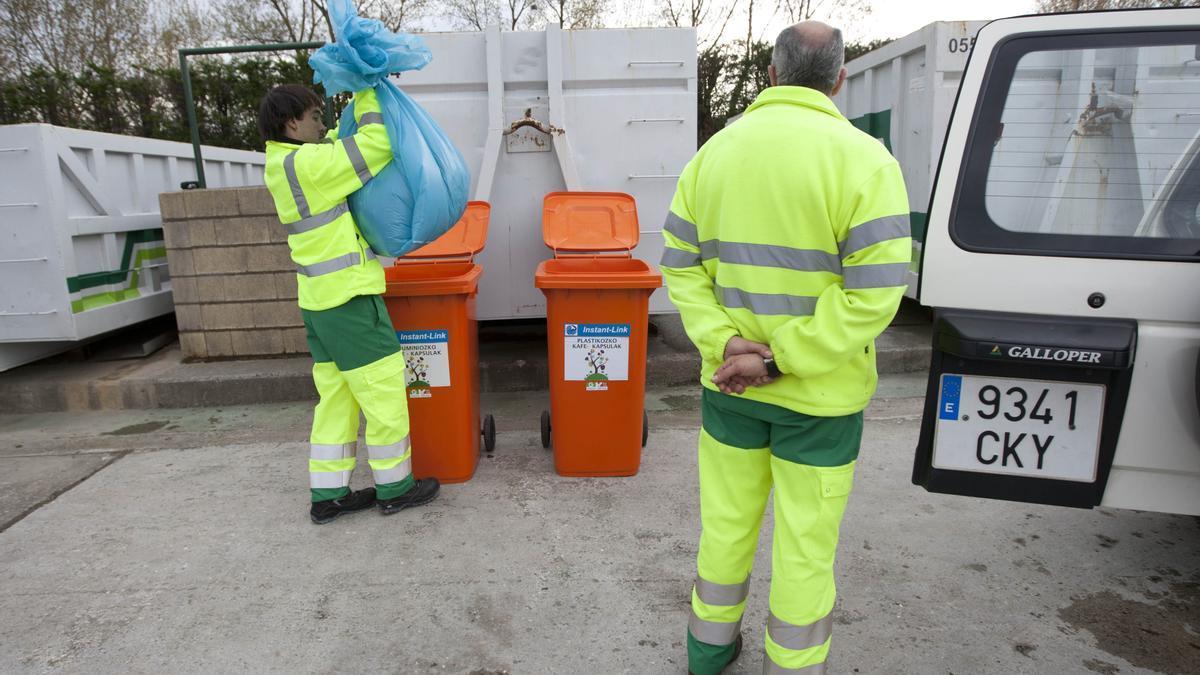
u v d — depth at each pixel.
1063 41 2.16
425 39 4.71
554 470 3.91
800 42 1.85
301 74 12.57
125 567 3.08
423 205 3.04
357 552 3.15
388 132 3.01
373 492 3.54
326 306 3.09
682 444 4.26
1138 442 2.12
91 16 16.48
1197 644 2.49
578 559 3.05
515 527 3.32
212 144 12.72
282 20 19.41
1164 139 2.12
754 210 1.85
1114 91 2.15
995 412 2.18
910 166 5.84
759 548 3.12
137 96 12.79
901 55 5.84
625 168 4.95
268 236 5.34
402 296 3.50
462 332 3.62
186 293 5.43
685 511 3.45
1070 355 2.05
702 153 2.04
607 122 4.88
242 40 19.25
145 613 2.76
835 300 1.76
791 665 1.95
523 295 5.14
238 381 5.15
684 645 2.52
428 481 3.59
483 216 4.26
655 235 5.06
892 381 5.30
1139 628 2.58
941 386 2.21
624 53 4.77
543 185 5.00
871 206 1.73
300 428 4.68
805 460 1.91
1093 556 3.03
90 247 5.20
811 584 1.92
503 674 2.40
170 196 5.30
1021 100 2.18
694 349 5.59
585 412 3.71
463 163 3.26
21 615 2.77
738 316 1.93
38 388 5.12
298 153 3.00
